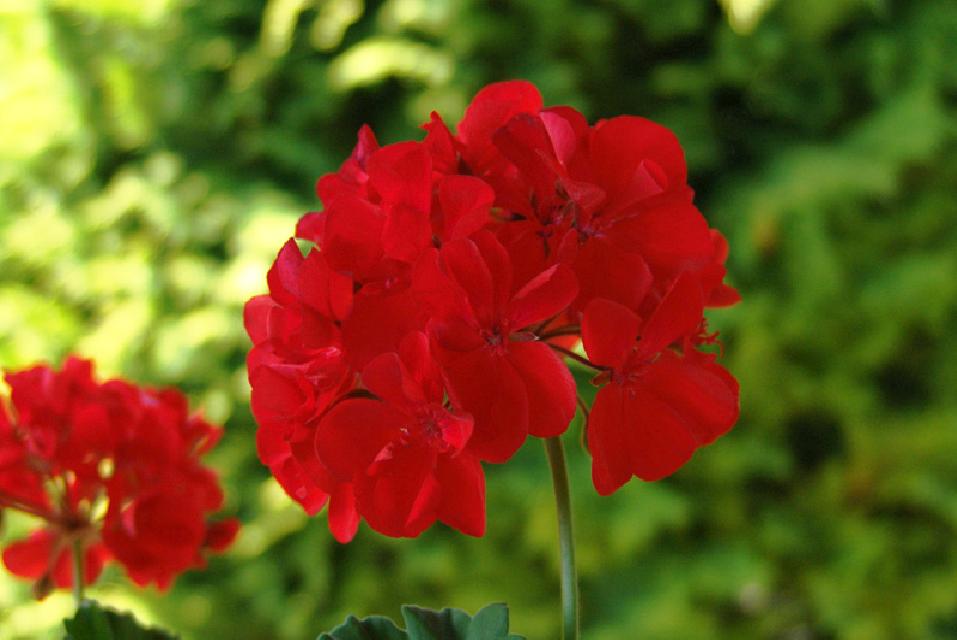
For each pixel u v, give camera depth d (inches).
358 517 25.6
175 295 83.2
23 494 29.0
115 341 79.9
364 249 25.2
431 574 82.0
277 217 79.4
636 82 85.2
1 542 74.8
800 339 83.4
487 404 24.6
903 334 84.0
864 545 82.8
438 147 25.7
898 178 82.2
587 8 81.9
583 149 25.5
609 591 83.5
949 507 80.4
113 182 87.6
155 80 84.0
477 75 79.9
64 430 28.8
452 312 24.7
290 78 84.1
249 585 82.8
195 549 29.1
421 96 80.4
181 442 29.4
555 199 25.1
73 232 84.2
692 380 25.1
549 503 78.9
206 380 82.7
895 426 83.6
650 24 82.4
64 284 85.5
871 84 82.7
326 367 24.9
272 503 78.4
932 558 85.0
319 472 25.2
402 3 79.7
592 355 24.7
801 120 84.7
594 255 25.0
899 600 83.4
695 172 83.6
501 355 24.7
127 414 28.9
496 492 80.6
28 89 84.1
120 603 78.8
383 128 84.8
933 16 82.0
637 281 25.0
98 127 85.4
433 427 24.8
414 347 24.6
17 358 79.8
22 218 85.5
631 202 25.4
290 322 25.3
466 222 24.6
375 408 24.8
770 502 86.1
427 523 25.0
